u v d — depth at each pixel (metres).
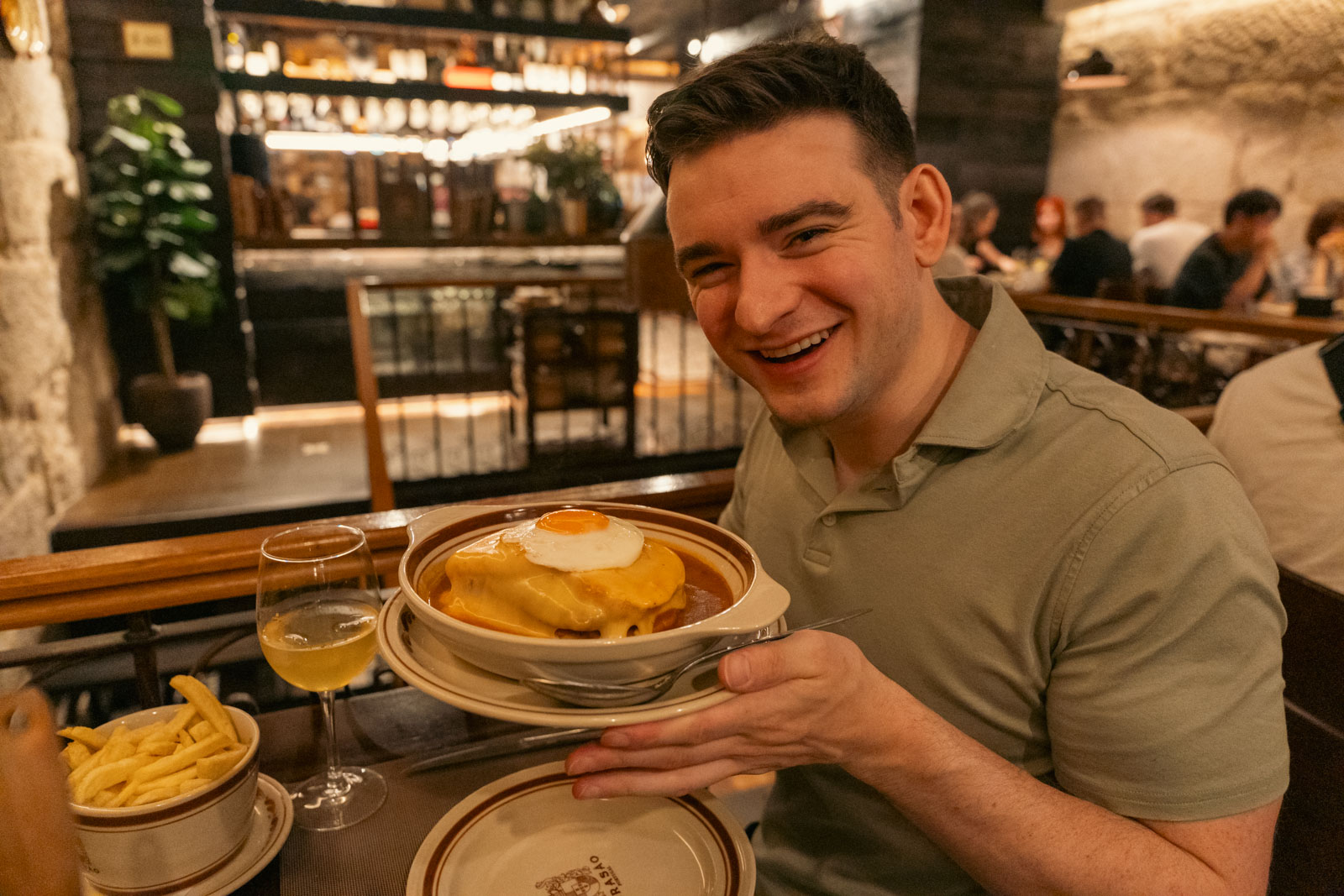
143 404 4.68
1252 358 4.25
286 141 5.61
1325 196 4.67
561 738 0.90
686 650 0.54
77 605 0.91
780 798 0.98
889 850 0.87
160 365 5.03
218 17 5.12
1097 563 0.71
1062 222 6.14
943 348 0.86
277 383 5.68
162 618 3.64
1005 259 6.16
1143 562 0.69
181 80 4.83
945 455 0.80
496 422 5.65
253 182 5.28
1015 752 0.81
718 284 0.74
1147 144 5.81
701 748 0.59
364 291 5.40
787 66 0.65
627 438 4.89
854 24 6.82
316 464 4.72
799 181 0.66
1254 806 0.66
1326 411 1.37
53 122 4.09
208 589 0.95
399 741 0.90
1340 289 4.55
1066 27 6.37
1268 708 0.67
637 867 0.69
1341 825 0.85
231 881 0.67
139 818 0.62
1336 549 1.33
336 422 5.59
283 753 0.88
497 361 6.11
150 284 4.54
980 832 0.68
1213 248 4.70
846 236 0.69
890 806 0.85
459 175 6.59
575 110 6.27
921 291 0.82
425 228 5.88
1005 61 6.31
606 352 4.71
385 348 5.85
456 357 6.02
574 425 5.57
